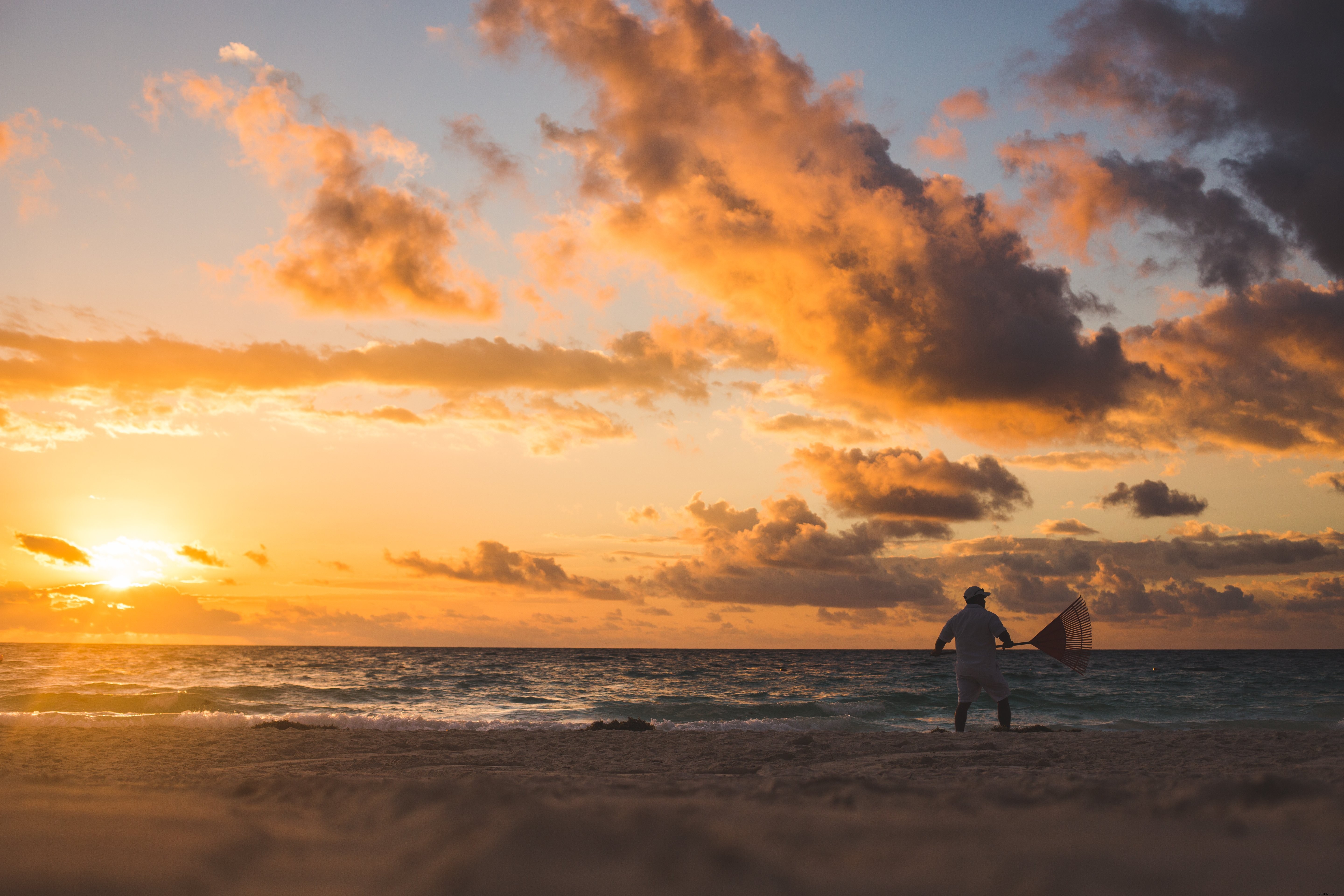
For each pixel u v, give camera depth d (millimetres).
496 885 1241
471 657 102500
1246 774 4598
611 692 30844
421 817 1805
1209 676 46312
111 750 7184
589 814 1784
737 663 85125
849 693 31078
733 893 1246
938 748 6797
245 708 19625
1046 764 5535
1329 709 20125
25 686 25031
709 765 5945
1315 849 1605
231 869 1360
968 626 8953
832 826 1830
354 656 98000
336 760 6512
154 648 123250
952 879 1375
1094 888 1325
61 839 1493
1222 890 1303
